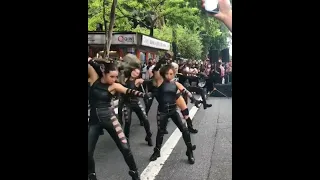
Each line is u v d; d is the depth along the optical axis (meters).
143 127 3.46
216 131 3.08
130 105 3.43
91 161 2.85
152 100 3.48
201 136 3.14
